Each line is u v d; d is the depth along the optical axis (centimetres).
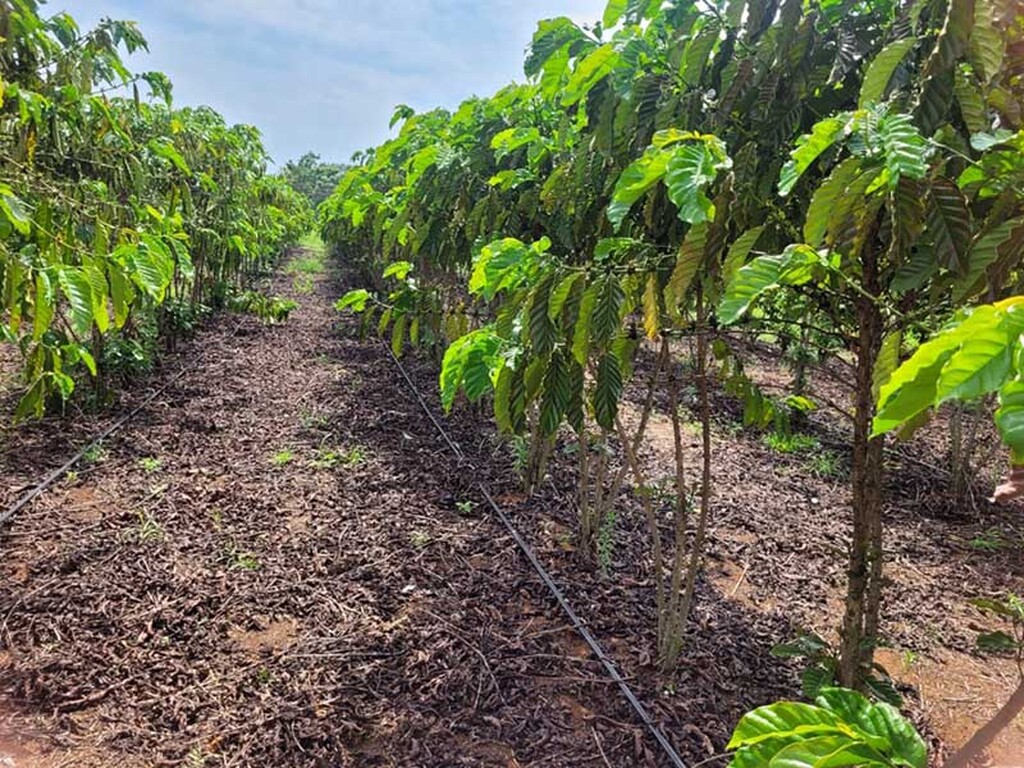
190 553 344
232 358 751
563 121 296
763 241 177
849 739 81
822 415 634
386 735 234
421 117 474
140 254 196
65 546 340
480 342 203
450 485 444
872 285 168
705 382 248
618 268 189
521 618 303
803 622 312
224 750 225
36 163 347
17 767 212
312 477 448
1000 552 392
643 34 227
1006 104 146
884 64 143
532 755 227
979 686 277
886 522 430
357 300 448
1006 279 136
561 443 516
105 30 362
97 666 259
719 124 191
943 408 527
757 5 177
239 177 885
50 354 296
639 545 375
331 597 313
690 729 238
